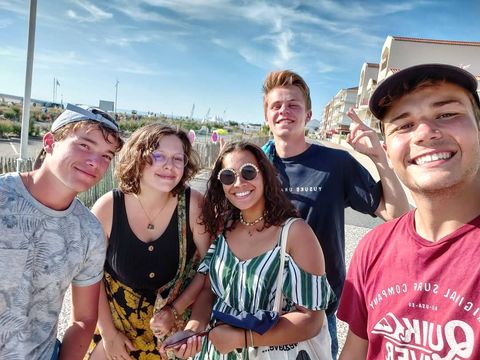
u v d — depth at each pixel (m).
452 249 0.53
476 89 0.54
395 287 0.59
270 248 0.84
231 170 0.88
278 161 1.20
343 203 1.14
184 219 0.98
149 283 0.97
